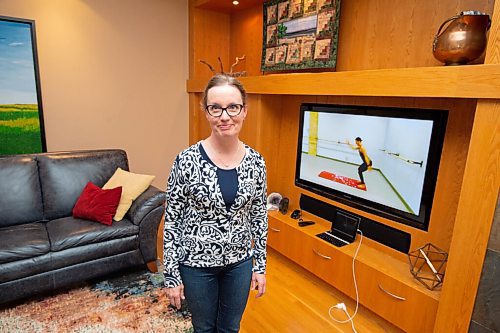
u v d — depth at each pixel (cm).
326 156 256
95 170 274
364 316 211
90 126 342
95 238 222
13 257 196
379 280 197
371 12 224
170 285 127
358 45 235
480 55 164
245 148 130
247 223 133
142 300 217
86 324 193
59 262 211
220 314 140
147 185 258
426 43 197
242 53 373
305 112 270
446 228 189
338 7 234
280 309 216
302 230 251
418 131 192
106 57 338
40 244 206
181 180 121
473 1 175
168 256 128
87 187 254
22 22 288
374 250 222
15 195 240
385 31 217
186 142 414
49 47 307
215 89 116
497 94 136
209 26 380
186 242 126
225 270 132
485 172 145
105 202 238
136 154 379
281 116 305
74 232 219
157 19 362
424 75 164
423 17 197
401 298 186
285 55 284
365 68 233
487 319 150
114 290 227
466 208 153
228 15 388
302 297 229
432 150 186
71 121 330
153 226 244
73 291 224
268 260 281
